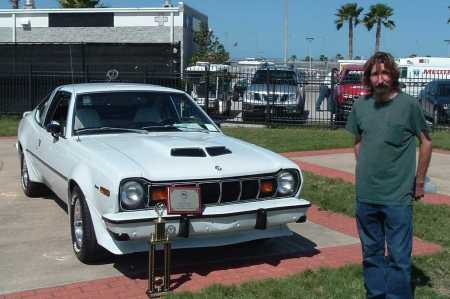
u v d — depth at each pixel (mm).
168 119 6730
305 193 8695
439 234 6621
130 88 6938
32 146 7793
